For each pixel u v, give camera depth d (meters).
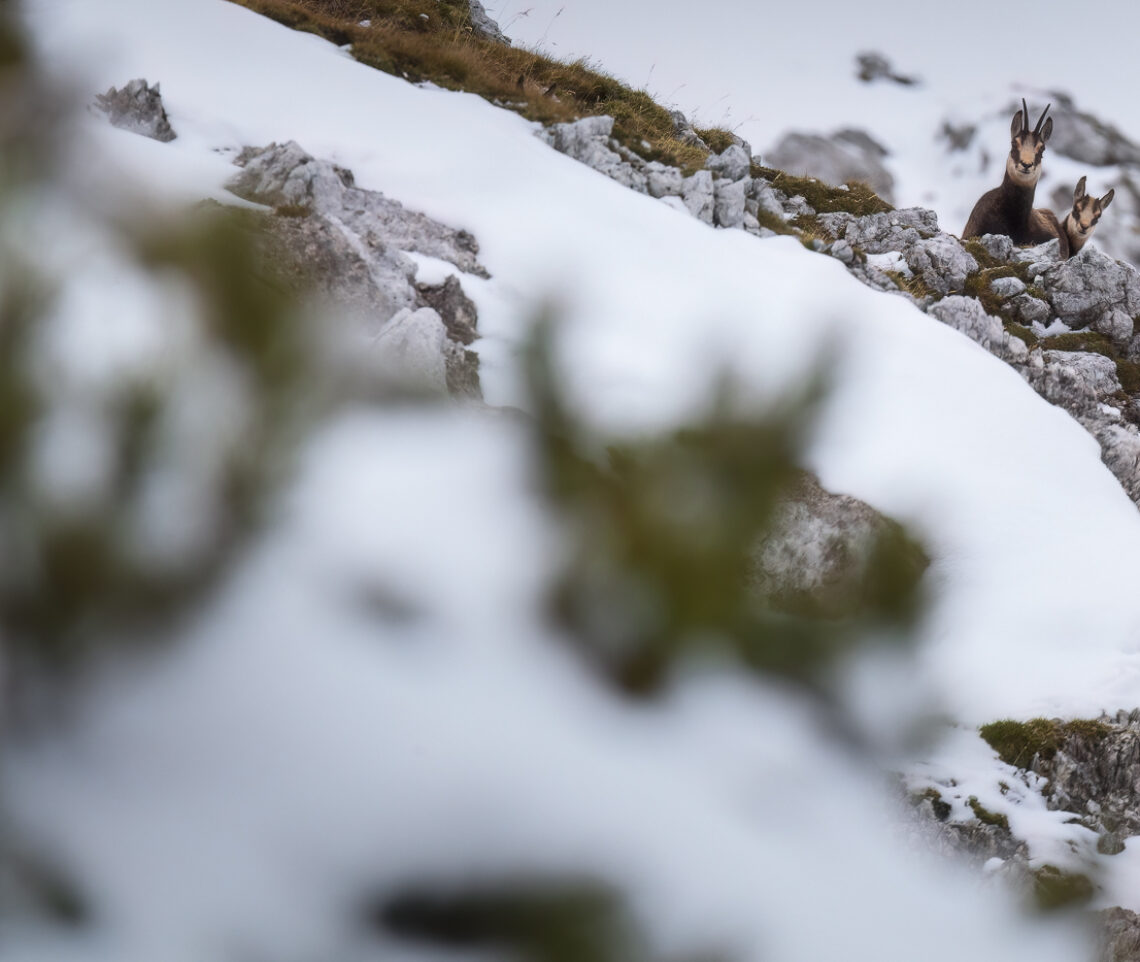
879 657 1.48
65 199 1.15
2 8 1.16
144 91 14.15
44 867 1.21
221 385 1.22
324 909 1.27
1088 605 12.34
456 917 1.31
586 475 1.36
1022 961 1.95
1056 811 9.17
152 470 1.21
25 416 1.14
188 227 1.18
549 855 1.38
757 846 1.57
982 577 12.40
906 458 13.52
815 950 1.49
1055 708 10.55
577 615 1.48
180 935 1.20
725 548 1.31
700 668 1.48
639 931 1.33
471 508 1.71
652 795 1.52
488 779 1.43
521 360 1.38
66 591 1.21
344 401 1.28
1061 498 14.48
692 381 1.31
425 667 1.55
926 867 1.98
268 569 1.55
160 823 1.28
